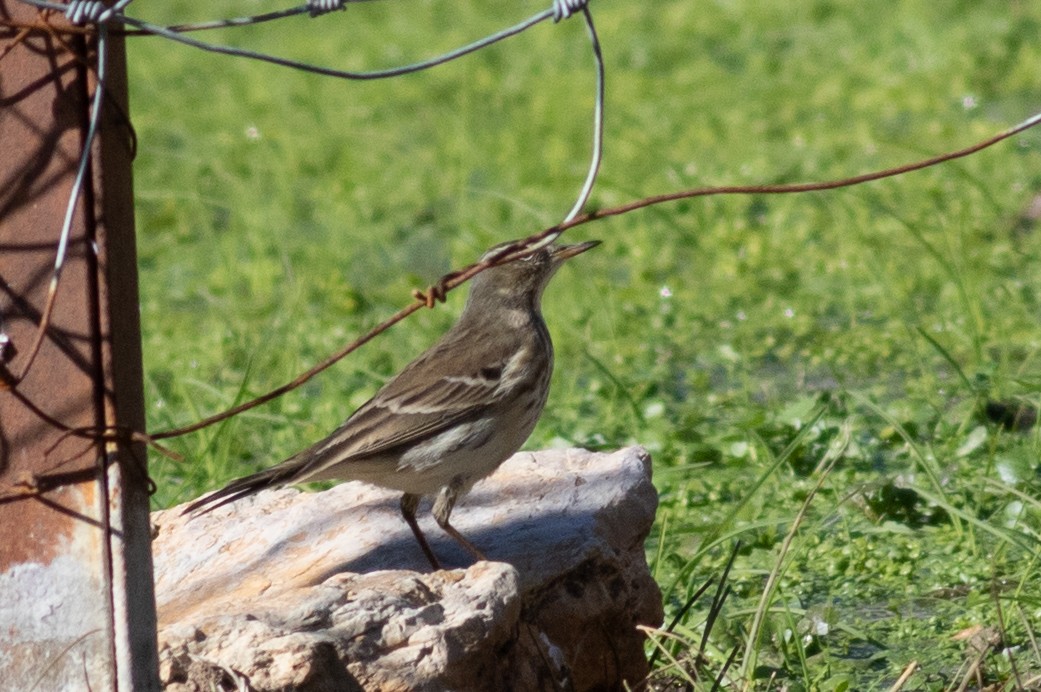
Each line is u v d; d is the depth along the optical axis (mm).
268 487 8539
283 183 22875
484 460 8844
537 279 9547
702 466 11438
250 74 31984
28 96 6238
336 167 25125
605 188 22469
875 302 17391
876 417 13305
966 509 10938
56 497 6465
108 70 6242
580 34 34750
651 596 8734
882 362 15398
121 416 6445
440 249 20375
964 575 10094
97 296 6320
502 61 33031
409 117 28266
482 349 9070
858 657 9078
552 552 8203
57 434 6414
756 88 29422
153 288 19812
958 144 23625
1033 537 9547
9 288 6340
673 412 14234
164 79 31906
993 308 16500
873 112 26766
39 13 6168
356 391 14750
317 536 8852
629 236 20375
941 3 34625
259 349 15484
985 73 28641
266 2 37781
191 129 27531
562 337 16609
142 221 22609
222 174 22500
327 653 6789
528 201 22031
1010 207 20172
